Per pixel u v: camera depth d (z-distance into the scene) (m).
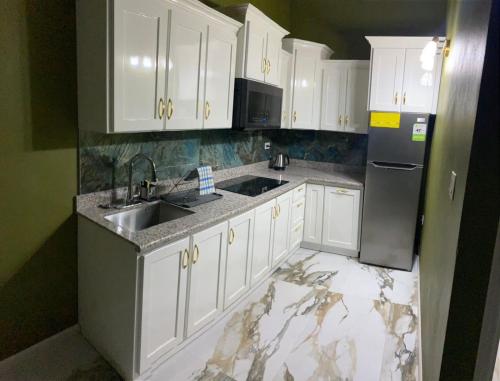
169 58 2.34
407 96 3.63
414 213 3.72
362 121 4.09
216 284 2.61
